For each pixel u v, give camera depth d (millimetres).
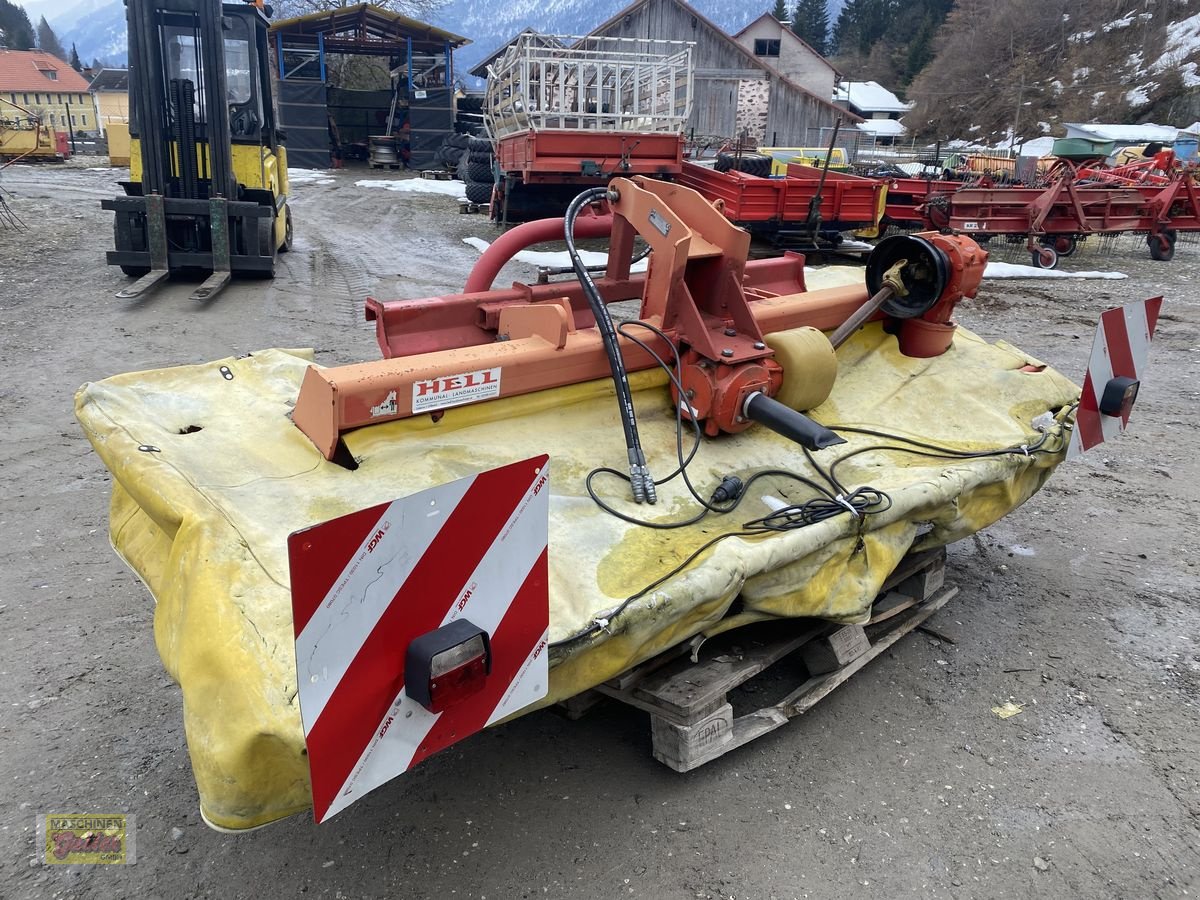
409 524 1476
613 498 2463
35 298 8219
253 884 2148
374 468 2314
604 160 11016
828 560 2461
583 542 2238
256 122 9453
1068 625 3422
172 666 1811
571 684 1979
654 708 2428
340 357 6711
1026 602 3598
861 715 2859
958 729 2799
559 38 12625
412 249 12062
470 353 2516
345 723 1497
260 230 9234
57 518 4043
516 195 12727
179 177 9039
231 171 8961
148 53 8336
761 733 2576
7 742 2598
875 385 3361
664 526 2369
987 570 3869
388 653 1526
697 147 15570
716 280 2871
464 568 1589
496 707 1740
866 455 2930
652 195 2873
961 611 3516
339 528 1374
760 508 2557
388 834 2312
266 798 1620
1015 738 2760
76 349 6660
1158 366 7387
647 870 2211
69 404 5508
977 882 2209
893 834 2355
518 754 2631
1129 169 15586
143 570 2369
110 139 22547
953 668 3131
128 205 8602
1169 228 13109
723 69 32781
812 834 2346
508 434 2574
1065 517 4434
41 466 4598
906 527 2723
